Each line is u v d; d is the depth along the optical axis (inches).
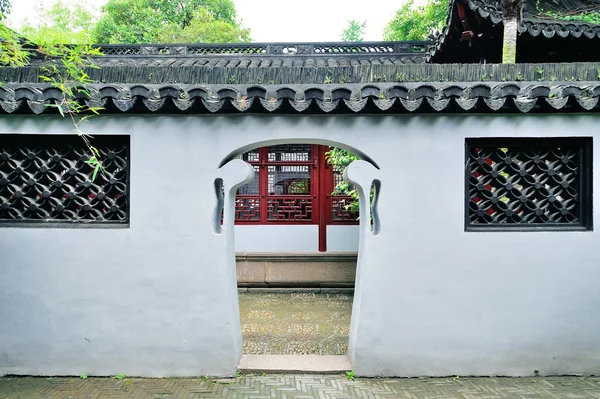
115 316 142.8
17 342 143.6
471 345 141.3
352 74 183.5
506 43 183.6
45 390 134.6
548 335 140.4
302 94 131.6
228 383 138.9
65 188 145.9
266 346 180.1
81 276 142.4
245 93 138.9
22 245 142.0
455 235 140.0
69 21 726.5
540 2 285.7
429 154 139.4
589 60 247.0
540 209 142.0
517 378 140.7
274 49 370.3
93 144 144.9
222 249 141.7
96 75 196.1
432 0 592.1
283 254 296.4
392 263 140.7
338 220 304.8
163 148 140.8
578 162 141.3
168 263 141.9
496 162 144.1
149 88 130.7
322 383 138.7
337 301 265.9
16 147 144.0
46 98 126.9
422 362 141.7
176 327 142.6
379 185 140.1
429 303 140.9
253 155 307.6
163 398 129.5
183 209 141.3
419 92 127.2
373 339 141.6
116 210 144.5
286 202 305.9
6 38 116.4
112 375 143.9
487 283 140.3
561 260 139.4
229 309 142.3
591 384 136.2
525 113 135.0
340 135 139.3
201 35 764.0
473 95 126.1
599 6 278.4
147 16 809.5
